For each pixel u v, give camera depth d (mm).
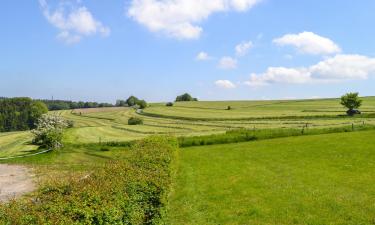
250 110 135750
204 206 20203
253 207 19562
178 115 124688
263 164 31688
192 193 22875
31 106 147625
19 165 42469
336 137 44656
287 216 17969
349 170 27422
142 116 135125
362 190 21828
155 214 14305
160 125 99750
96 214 9461
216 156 37906
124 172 14320
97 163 41281
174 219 18109
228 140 49625
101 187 11281
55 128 56750
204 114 125625
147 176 14711
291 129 53938
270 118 100938
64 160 45094
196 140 49906
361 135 45000
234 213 18844
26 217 8492
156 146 24250
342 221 16938
